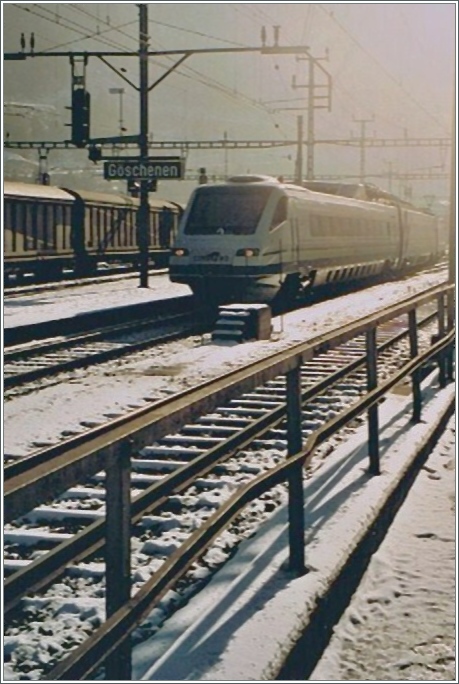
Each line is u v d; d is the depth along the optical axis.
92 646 3.04
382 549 6.62
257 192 23.34
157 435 3.53
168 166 27.72
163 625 4.60
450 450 9.68
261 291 22.83
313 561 5.43
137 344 16.70
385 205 38.72
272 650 4.22
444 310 13.98
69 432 9.55
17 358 15.45
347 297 29.08
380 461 8.01
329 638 5.24
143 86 28.72
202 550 3.96
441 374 12.23
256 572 5.24
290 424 5.45
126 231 41.12
